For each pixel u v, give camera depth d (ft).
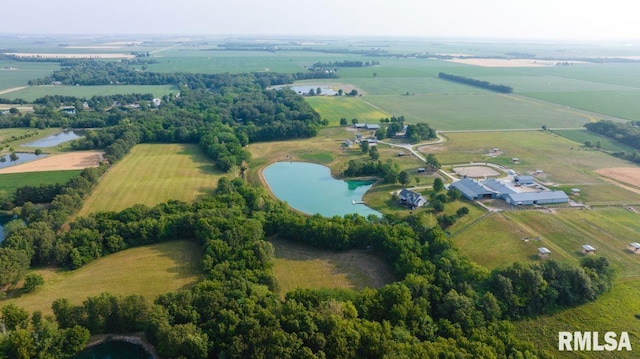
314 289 343.67
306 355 263.08
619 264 412.16
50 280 385.50
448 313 321.11
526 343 289.12
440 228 450.71
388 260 419.33
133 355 311.88
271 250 406.62
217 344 284.61
